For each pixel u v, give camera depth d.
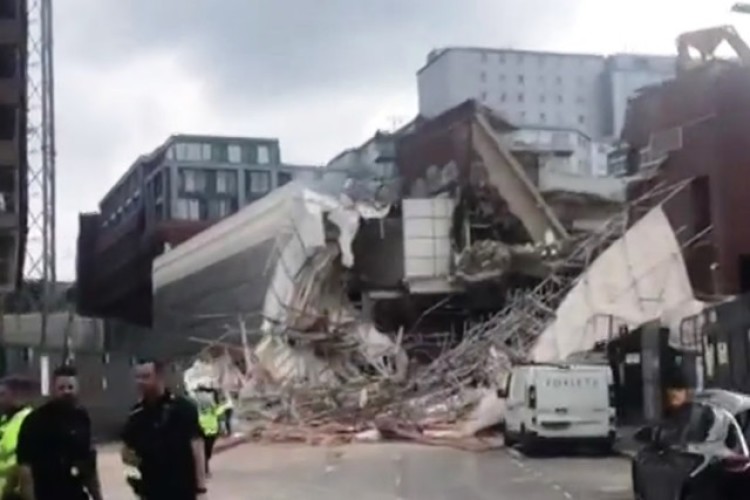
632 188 58.19
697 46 55.88
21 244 57.84
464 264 60.09
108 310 127.94
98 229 136.88
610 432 33.53
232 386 54.69
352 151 98.19
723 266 50.97
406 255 61.34
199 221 105.94
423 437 43.81
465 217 62.22
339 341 57.94
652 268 51.31
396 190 71.31
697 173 53.25
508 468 29.50
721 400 13.17
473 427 44.22
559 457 33.28
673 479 13.30
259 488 24.95
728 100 51.94
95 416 45.53
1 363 42.69
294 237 61.72
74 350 45.97
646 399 43.62
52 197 62.66
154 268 86.12
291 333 58.03
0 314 50.50
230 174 119.38
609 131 141.00
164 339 67.94
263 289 64.12
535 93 137.38
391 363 57.62
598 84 142.62
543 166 66.31
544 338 49.94
